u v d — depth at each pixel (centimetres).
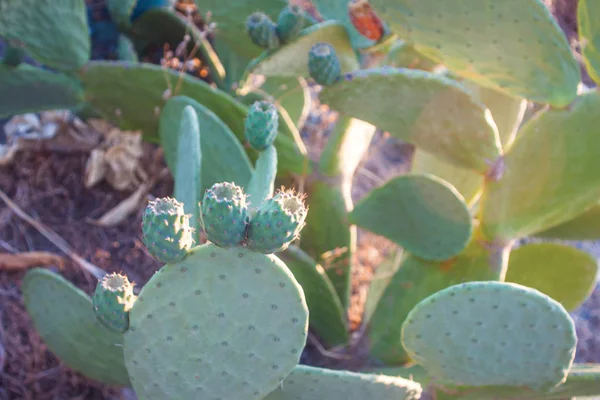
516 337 130
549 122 146
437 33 148
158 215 106
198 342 115
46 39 175
